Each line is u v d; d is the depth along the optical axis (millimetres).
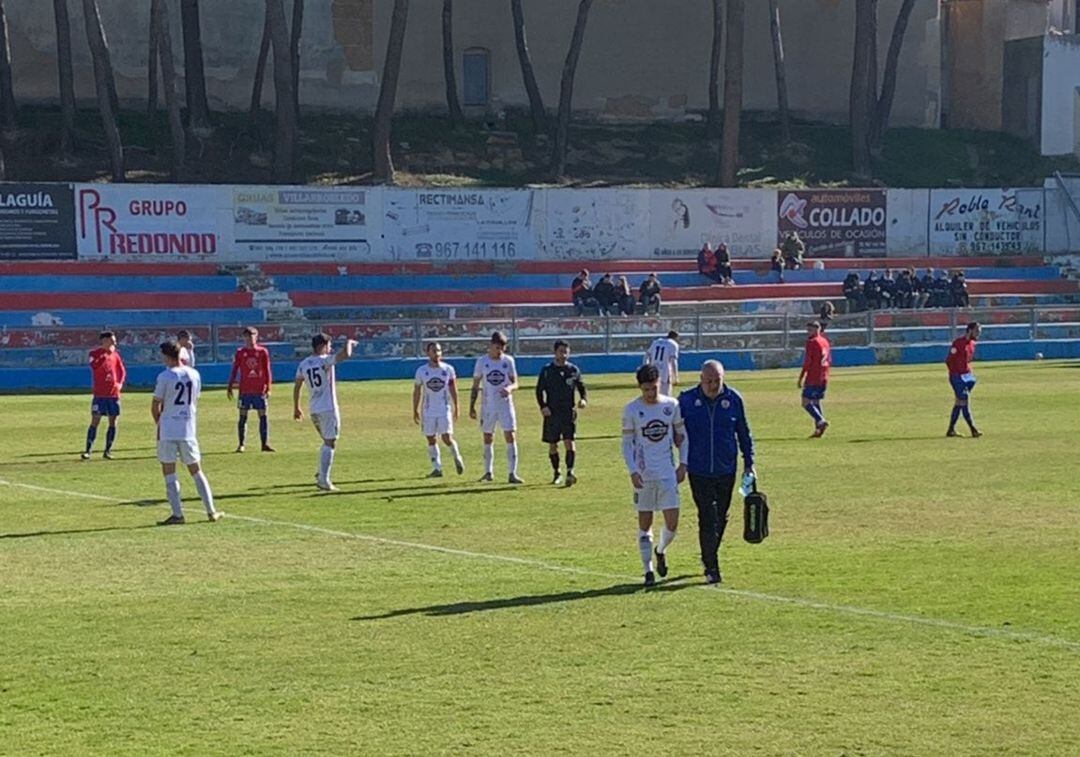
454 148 65250
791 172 66750
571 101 68062
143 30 64062
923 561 16172
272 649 12555
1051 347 53656
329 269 54812
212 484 23375
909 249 61969
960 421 31797
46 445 29359
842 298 57094
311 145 63438
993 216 62844
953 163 69625
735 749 9875
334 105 66625
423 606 14133
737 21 61469
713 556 15125
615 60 70188
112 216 52562
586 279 53781
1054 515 19203
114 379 27328
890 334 52688
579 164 65875
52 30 62594
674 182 65188
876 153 69188
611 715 10633
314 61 66250
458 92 68625
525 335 49812
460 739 10117
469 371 48125
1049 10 75312
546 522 19219
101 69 55969
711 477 15055
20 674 11852
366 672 11820
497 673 11750
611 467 25094
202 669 11953
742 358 50344
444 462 26000
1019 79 72875
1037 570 15609
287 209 54688
